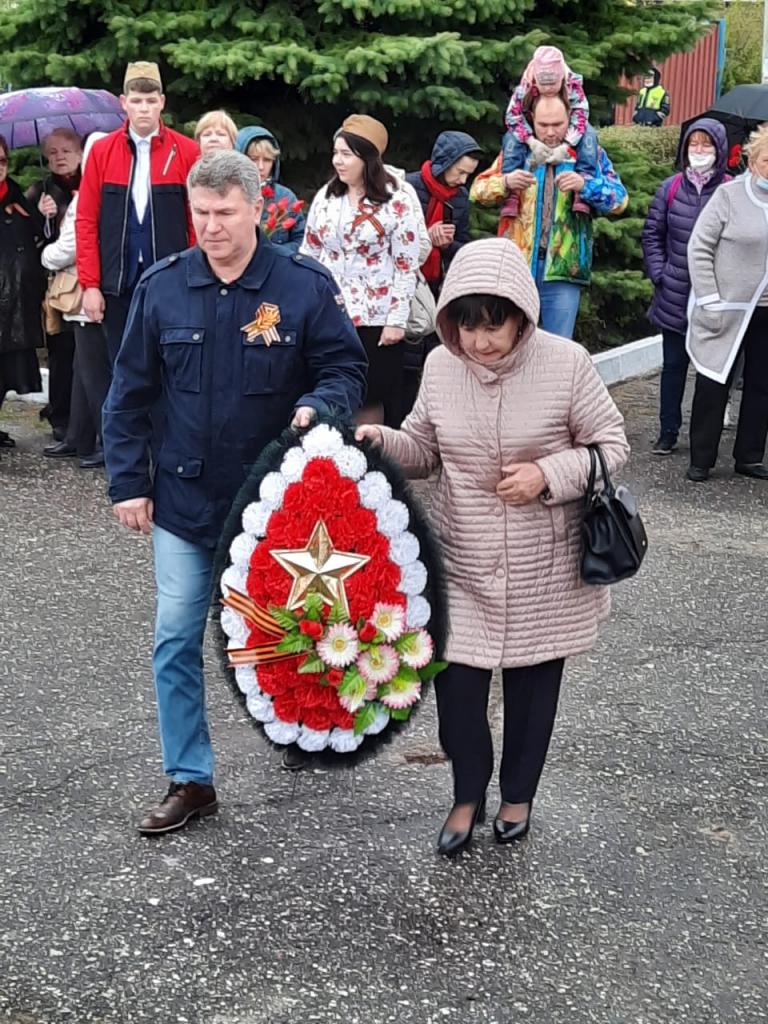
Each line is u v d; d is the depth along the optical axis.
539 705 4.27
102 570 6.71
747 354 8.52
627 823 4.47
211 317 4.12
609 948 3.79
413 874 4.12
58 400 9.02
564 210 8.67
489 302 3.95
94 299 7.92
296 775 4.71
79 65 10.30
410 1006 3.52
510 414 4.08
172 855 4.18
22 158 10.79
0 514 7.55
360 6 10.05
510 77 10.66
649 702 5.40
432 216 8.52
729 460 9.08
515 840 4.31
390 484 4.04
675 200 8.78
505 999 3.56
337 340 4.18
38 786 4.59
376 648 4.04
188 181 4.07
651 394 10.94
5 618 6.06
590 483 4.06
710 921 3.94
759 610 6.46
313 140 10.83
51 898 3.93
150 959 3.67
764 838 4.41
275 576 3.99
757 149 8.15
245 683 4.11
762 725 5.24
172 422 4.21
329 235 7.45
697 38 11.62
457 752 4.23
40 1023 3.40
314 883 4.05
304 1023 3.44
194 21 10.22
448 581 4.20
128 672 5.54
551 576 4.16
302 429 4.04
